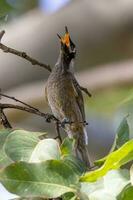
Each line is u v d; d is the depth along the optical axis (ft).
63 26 42.96
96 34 43.55
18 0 45.91
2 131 20.65
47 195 17.99
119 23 43.65
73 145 20.08
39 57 41.57
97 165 18.98
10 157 19.42
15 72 41.39
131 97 28.40
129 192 18.29
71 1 45.14
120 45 44.21
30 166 18.25
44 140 19.48
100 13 43.86
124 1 44.29
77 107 30.42
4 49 22.98
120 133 20.83
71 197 18.89
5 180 18.02
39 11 46.19
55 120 21.86
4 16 22.95
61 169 18.43
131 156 17.87
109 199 17.74
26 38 42.01
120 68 44.73
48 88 30.42
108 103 46.88
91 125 49.85
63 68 30.83
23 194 17.95
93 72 44.70
